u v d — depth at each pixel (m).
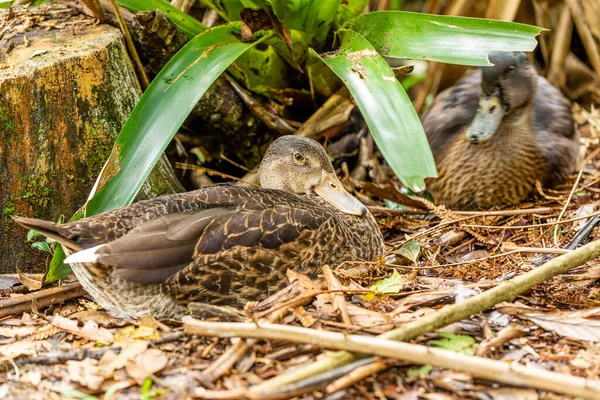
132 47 7.20
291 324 5.09
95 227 5.26
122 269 4.96
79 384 4.60
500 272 6.11
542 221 7.23
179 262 5.17
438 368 4.59
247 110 7.98
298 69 7.70
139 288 5.18
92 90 6.52
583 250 5.50
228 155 8.45
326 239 5.71
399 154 5.78
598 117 9.22
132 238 5.05
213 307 5.09
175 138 8.18
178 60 6.52
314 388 4.25
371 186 7.74
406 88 10.11
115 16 7.47
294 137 6.82
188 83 6.36
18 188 6.30
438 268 6.32
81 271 5.30
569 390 4.10
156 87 6.30
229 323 4.75
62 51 6.53
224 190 5.71
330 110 8.00
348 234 6.03
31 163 6.32
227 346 4.93
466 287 5.52
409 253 6.38
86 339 5.16
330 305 5.31
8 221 6.33
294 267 5.54
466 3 9.38
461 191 8.03
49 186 6.44
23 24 7.27
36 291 6.10
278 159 6.75
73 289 5.90
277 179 6.77
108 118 6.66
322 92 8.16
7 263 6.43
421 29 6.79
